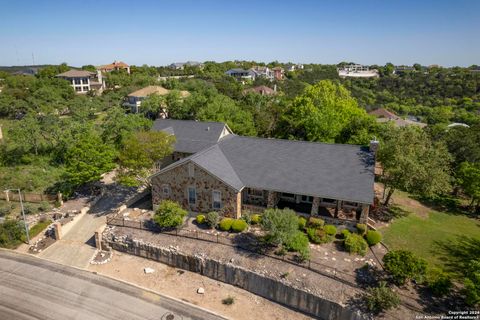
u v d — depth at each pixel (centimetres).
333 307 2070
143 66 15875
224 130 4591
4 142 4938
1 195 3697
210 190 2997
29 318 2123
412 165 2864
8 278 2508
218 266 2461
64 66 12738
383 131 4184
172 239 2761
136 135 3500
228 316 2170
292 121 4959
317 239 2631
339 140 4603
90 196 3816
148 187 3784
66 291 2377
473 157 3962
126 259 2766
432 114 8412
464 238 2875
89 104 7869
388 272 2300
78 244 2955
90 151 3531
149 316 2155
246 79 14725
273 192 2969
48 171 4316
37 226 3184
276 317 2162
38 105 7431
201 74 13825
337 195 2716
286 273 2289
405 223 3116
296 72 17912
